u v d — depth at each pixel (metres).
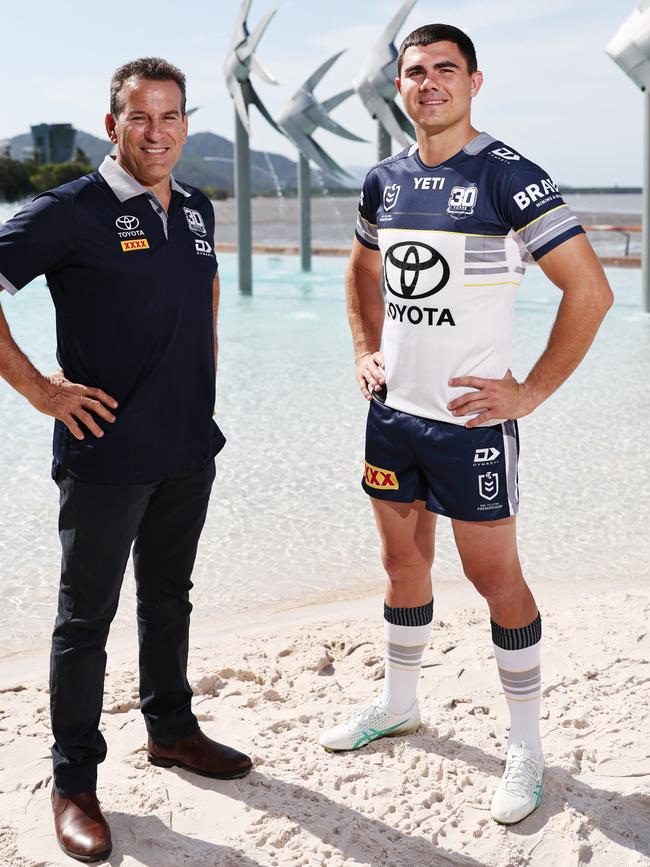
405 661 2.59
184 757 2.49
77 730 2.24
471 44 2.19
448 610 3.66
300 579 4.07
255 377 8.56
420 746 2.61
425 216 2.21
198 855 2.13
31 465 5.77
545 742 2.60
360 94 13.96
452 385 2.21
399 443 2.38
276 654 3.26
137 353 2.14
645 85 12.10
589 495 5.12
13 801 2.37
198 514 2.38
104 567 2.20
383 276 2.38
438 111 2.15
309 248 20.69
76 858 2.14
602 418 6.84
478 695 2.91
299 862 2.11
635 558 4.24
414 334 2.28
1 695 2.96
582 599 3.72
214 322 2.43
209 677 3.00
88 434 2.16
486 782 2.42
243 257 16.28
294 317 13.18
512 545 2.36
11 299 15.04
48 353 9.80
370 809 2.31
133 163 2.11
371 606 3.77
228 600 3.85
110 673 3.09
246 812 2.31
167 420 2.21
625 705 2.78
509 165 2.13
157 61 2.10
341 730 2.60
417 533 2.50
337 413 7.11
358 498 5.14
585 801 2.31
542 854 2.15
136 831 2.23
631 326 11.74
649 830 2.21
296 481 5.45
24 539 4.53
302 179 20.39
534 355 9.62
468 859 2.12
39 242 2.00
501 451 2.29
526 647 2.38
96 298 2.10
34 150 69.81
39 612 3.73
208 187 114.62
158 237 2.13
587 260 2.12
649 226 12.67
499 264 2.18
